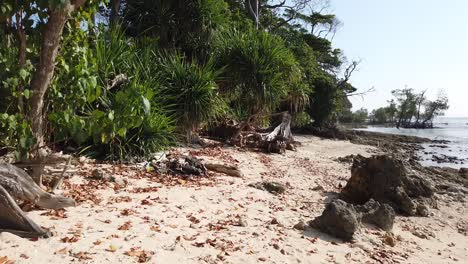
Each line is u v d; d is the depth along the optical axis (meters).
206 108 12.99
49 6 4.59
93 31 10.68
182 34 15.55
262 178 10.60
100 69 10.02
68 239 4.47
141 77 11.62
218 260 4.59
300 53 31.56
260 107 15.76
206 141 15.27
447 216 9.48
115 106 5.48
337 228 6.36
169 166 9.27
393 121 123.12
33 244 4.22
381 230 7.29
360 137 41.53
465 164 25.03
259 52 15.55
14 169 4.90
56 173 6.77
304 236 6.10
